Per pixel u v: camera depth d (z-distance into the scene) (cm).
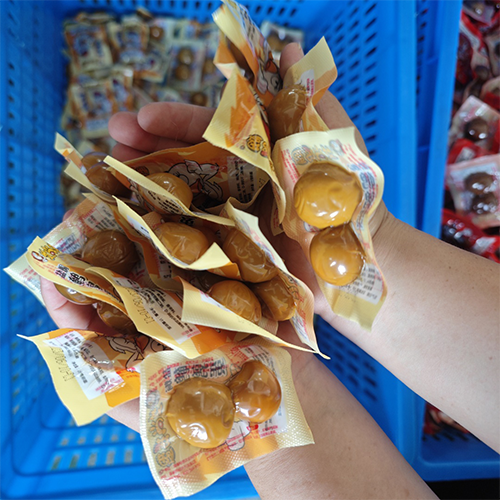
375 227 24
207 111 27
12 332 33
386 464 24
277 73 26
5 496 29
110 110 47
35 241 22
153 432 19
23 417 33
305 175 19
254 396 20
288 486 23
